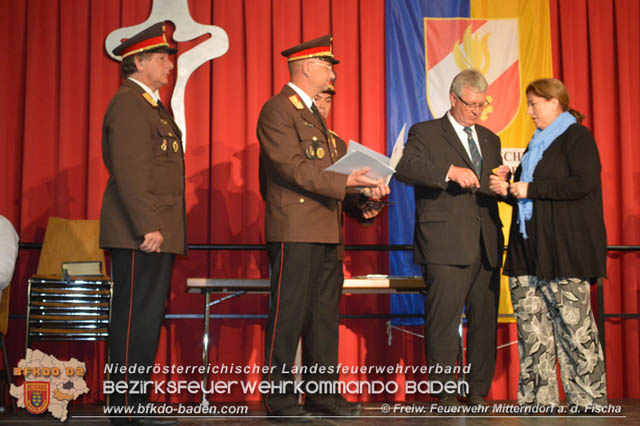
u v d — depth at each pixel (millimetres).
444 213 3113
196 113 4188
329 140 2945
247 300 4094
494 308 3234
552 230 3018
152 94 2756
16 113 4176
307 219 2777
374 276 3512
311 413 2932
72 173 4113
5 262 3178
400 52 4281
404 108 4242
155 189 2641
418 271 4180
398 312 4141
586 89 4320
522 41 4309
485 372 3215
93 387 3998
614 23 4367
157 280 2646
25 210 4055
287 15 4266
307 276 2785
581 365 2984
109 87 4168
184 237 2744
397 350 4105
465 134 3258
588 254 2982
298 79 2949
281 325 2756
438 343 3092
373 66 4250
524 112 4270
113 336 2609
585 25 4348
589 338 2984
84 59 4195
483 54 4293
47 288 3445
